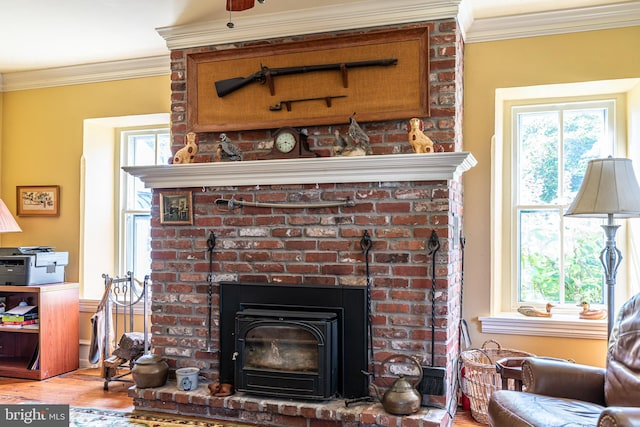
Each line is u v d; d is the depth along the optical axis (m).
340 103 3.16
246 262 3.24
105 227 4.59
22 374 3.98
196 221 3.36
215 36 3.43
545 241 3.58
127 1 3.10
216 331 3.29
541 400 2.25
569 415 2.07
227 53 3.37
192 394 3.09
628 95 3.42
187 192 3.36
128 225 4.64
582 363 3.26
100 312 3.84
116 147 4.68
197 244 3.35
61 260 4.25
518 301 3.61
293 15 3.23
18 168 4.59
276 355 3.01
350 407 2.84
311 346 2.95
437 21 3.03
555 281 3.55
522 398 2.27
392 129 3.12
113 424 3.02
